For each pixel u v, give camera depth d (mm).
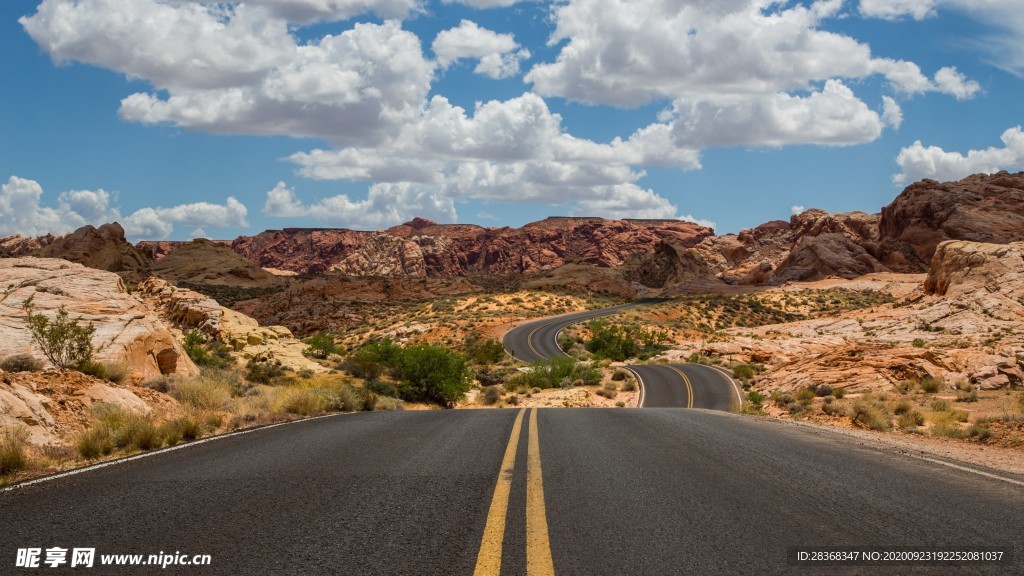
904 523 4926
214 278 156875
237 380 23438
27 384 11742
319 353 48594
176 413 14250
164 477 6574
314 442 9008
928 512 5266
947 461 7801
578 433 9953
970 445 11148
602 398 40812
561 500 5562
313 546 4324
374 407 19281
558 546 4309
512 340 86562
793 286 148125
